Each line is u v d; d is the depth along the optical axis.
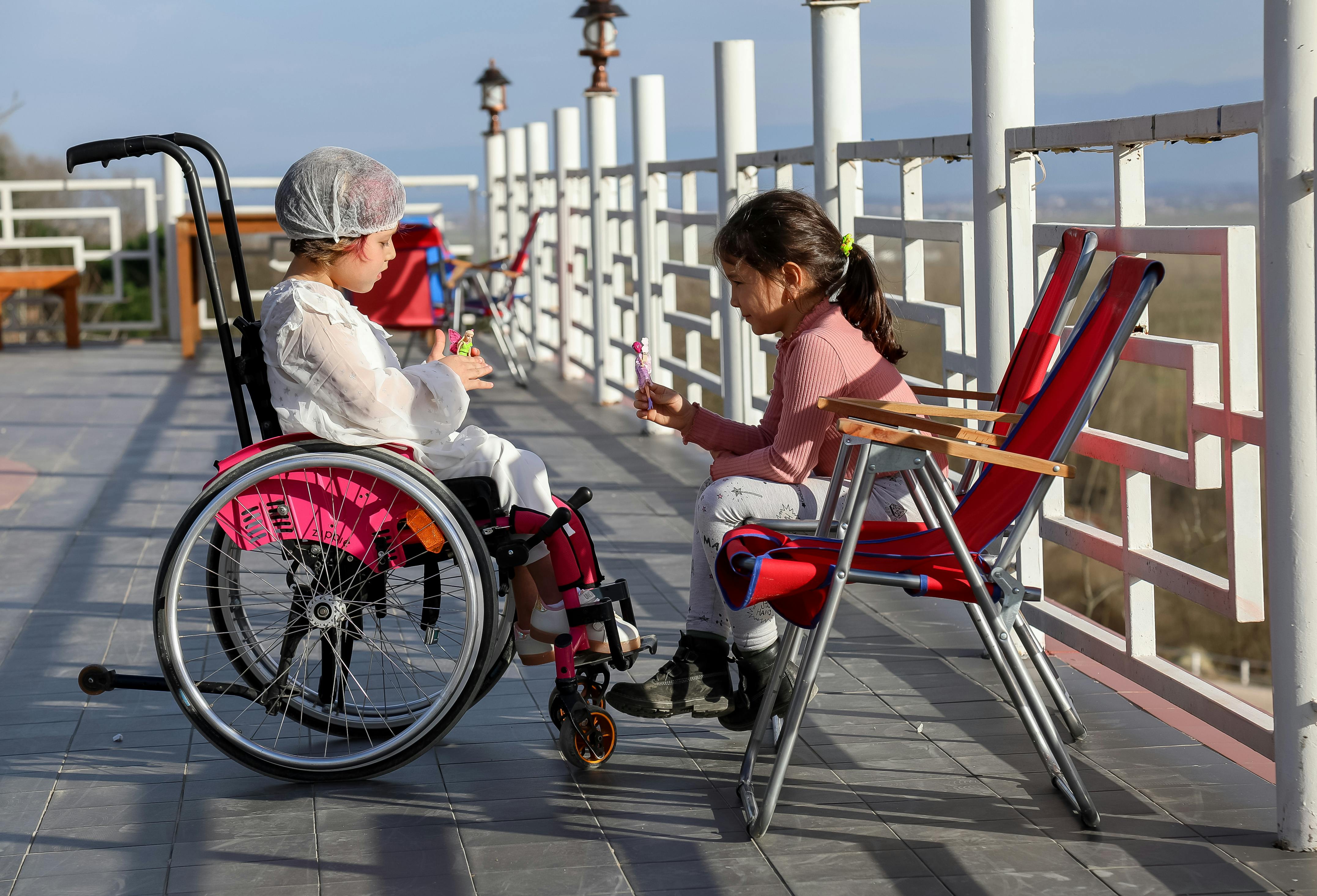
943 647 3.46
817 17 4.47
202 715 2.58
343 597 2.70
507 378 9.83
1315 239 2.01
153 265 12.48
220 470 2.53
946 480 2.56
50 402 8.56
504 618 2.73
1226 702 2.51
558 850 2.32
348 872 2.24
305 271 2.63
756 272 2.66
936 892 2.12
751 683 2.70
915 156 3.81
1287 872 2.15
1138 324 2.81
